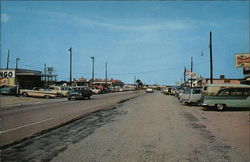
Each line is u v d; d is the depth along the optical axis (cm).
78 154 561
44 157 535
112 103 2327
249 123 1106
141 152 585
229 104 1705
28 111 1495
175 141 715
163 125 1028
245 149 626
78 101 2642
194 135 812
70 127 955
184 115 1430
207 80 5125
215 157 550
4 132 796
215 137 780
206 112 1617
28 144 658
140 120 1184
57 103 2275
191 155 565
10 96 3284
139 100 3120
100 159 523
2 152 573
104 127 959
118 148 623
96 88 5934
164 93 6600
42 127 898
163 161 516
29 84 4662
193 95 2167
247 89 1719
